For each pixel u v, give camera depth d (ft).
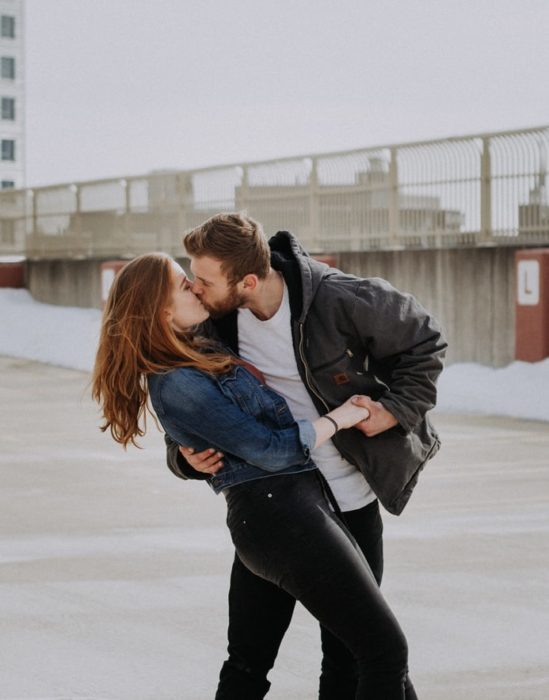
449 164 54.49
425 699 14.74
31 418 43.42
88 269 82.58
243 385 10.82
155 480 30.40
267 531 10.57
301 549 10.48
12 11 345.31
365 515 11.66
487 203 52.75
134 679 15.58
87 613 18.54
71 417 43.65
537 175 50.62
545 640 17.06
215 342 11.18
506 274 51.11
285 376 11.35
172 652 16.66
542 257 47.26
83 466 32.68
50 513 26.30
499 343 51.39
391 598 19.20
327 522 10.59
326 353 11.22
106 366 10.85
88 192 85.66
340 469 11.51
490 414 43.19
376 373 11.75
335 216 61.62
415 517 25.43
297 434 10.64
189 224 74.38
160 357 10.73
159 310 10.69
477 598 19.20
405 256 56.13
